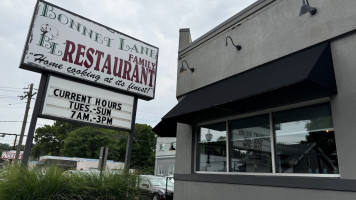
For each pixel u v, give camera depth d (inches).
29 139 209.0
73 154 1660.9
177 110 242.8
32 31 228.1
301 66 156.6
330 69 157.8
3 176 185.2
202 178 232.8
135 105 285.6
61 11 248.5
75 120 239.1
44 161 224.2
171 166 1203.2
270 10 211.5
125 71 281.6
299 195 158.9
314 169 161.8
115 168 242.4
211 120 248.5
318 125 166.6
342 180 139.9
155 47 315.0
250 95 165.5
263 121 202.8
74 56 247.8
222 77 242.8
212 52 262.4
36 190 178.4
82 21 260.8
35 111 218.7
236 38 238.2
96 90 259.4
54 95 231.9
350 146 142.7
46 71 230.5
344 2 162.1
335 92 155.9
